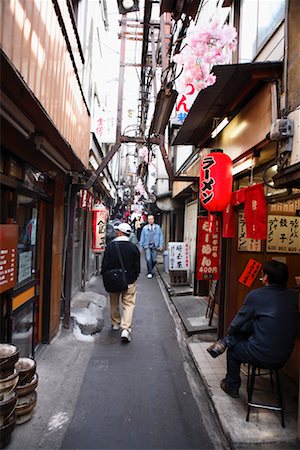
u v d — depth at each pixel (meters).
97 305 9.23
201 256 7.70
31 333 5.30
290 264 6.52
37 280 5.58
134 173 37.31
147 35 8.30
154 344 6.69
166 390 4.82
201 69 4.16
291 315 3.86
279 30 4.97
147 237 14.38
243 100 5.32
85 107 7.58
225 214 6.15
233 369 4.37
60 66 4.77
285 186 4.04
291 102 3.86
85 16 8.38
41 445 3.48
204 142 7.98
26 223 4.96
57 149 5.19
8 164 3.91
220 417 3.93
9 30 2.74
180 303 9.67
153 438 3.70
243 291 6.54
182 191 12.55
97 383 4.92
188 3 4.31
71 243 7.21
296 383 4.86
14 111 3.17
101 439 3.63
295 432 3.69
